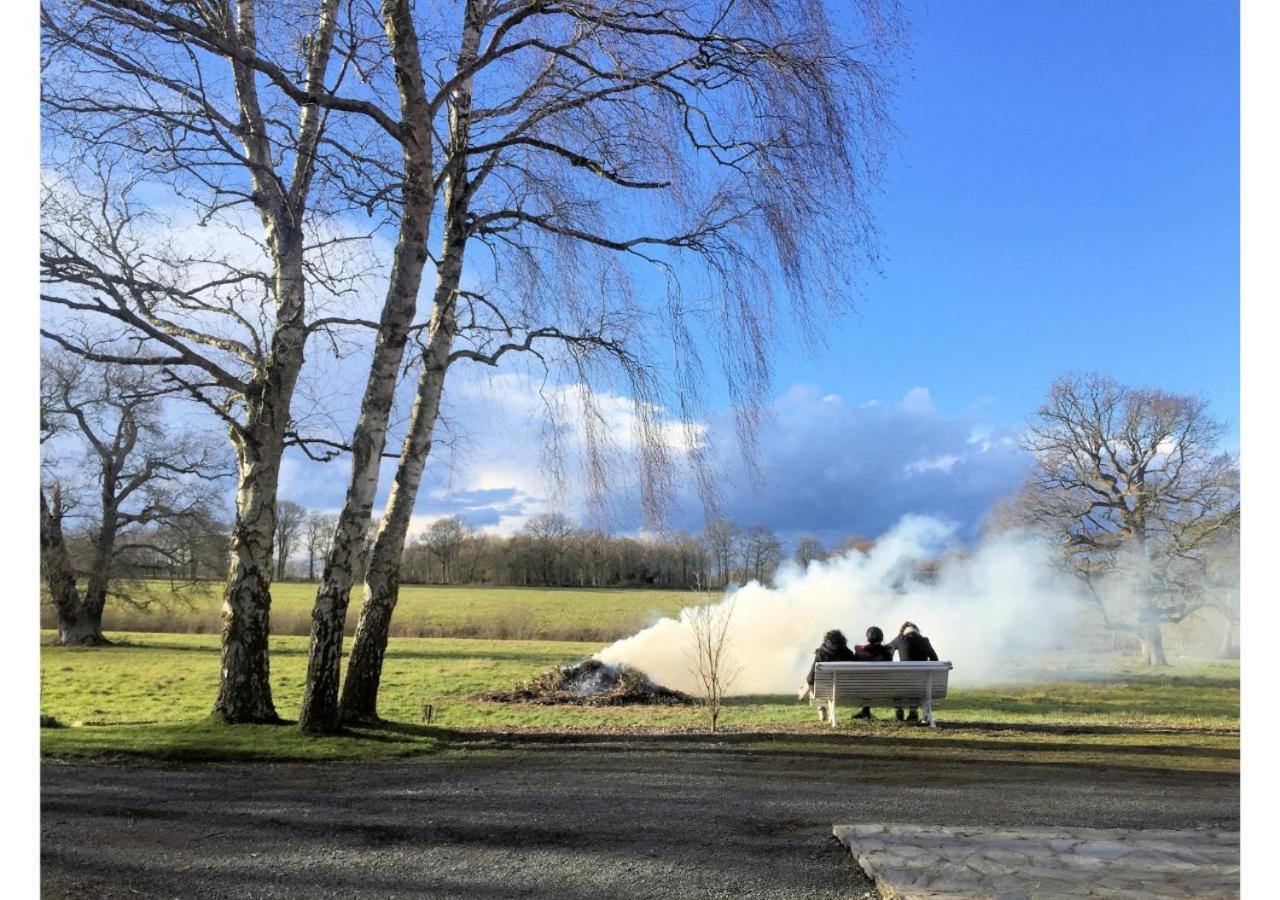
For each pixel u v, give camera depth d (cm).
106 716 1470
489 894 438
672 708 1581
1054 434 3816
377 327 1110
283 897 432
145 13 763
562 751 920
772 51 896
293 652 3108
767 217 952
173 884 448
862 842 504
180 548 4041
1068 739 1055
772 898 432
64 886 441
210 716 1033
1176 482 3644
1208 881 432
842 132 916
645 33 933
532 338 1132
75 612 3806
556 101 1038
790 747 952
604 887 448
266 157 1116
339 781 728
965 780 736
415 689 1888
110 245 1040
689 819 587
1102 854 480
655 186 994
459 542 7125
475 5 1083
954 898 407
